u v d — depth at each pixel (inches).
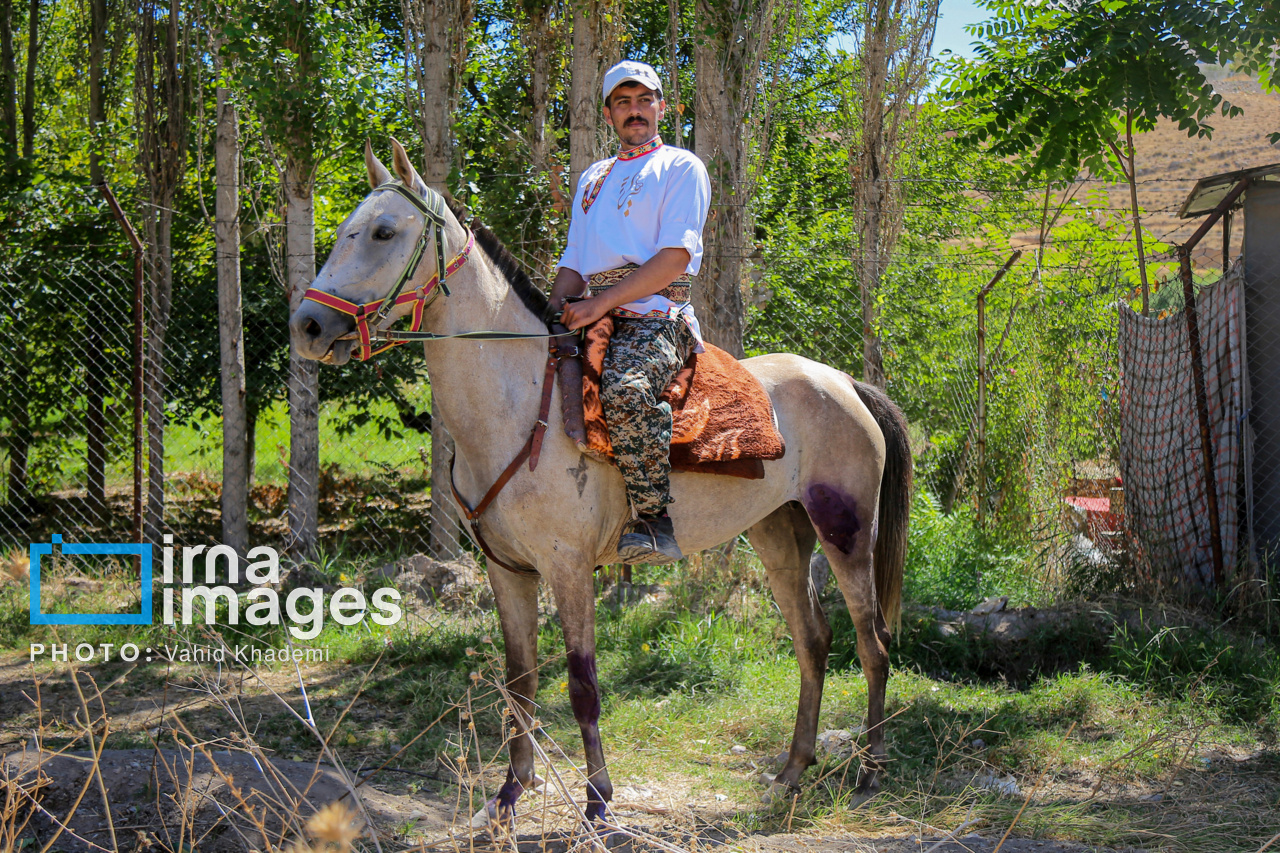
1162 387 257.8
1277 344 247.9
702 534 140.9
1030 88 286.5
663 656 215.2
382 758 166.4
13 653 228.2
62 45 468.8
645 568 279.0
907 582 264.8
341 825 66.1
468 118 334.6
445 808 141.9
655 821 139.8
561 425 125.8
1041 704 188.9
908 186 360.5
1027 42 309.4
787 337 372.8
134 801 124.1
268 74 267.7
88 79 439.8
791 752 156.0
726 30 265.1
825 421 153.5
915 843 129.1
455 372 124.7
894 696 193.9
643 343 127.3
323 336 112.9
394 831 128.5
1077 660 218.8
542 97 325.1
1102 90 273.0
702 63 266.8
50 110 483.5
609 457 125.1
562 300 134.4
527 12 323.0
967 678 215.5
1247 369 251.1
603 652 222.8
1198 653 208.4
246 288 344.8
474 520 129.6
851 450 154.6
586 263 136.3
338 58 281.0
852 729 178.9
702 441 132.7
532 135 329.4
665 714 187.8
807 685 156.6
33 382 332.5
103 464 336.8
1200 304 255.1
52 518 350.6
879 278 301.9
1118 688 197.2
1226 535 247.9
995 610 236.1
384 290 116.6
